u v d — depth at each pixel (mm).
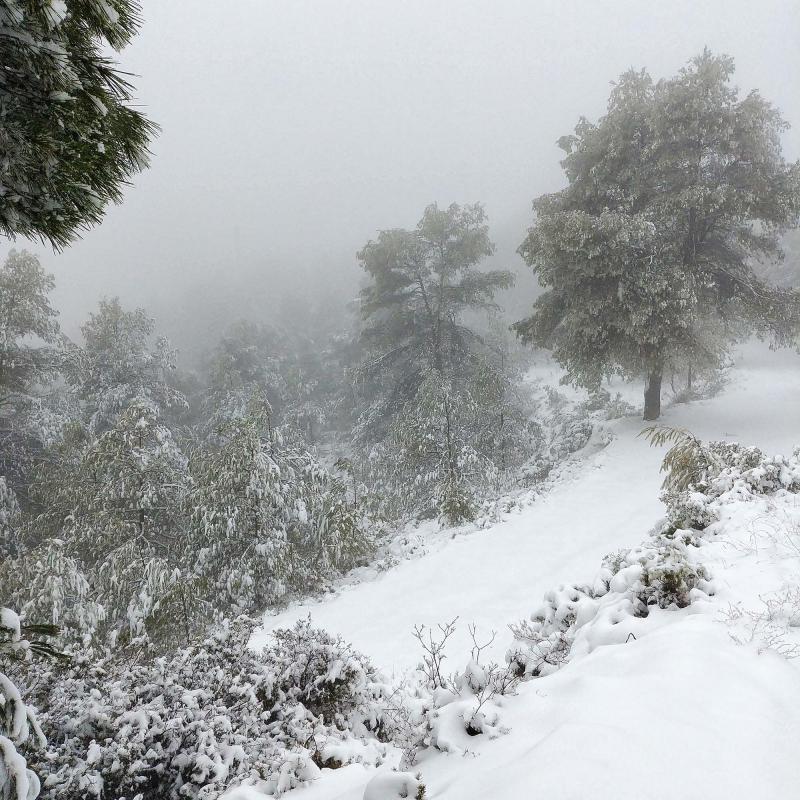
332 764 3332
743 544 4617
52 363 17812
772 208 16766
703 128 16828
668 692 2479
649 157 18516
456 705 2990
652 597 3869
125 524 12602
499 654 6211
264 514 12453
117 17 2141
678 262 17906
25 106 2000
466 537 12117
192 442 21703
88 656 4188
